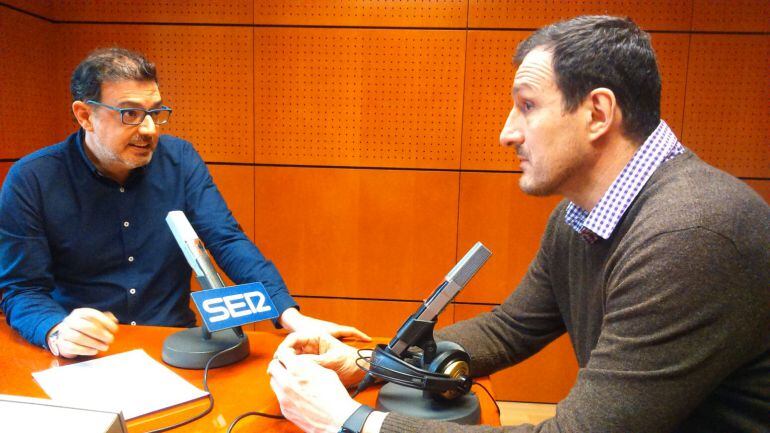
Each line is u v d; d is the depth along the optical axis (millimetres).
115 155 1477
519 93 911
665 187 839
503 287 2660
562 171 909
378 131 2607
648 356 748
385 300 2715
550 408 2674
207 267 1181
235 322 1133
